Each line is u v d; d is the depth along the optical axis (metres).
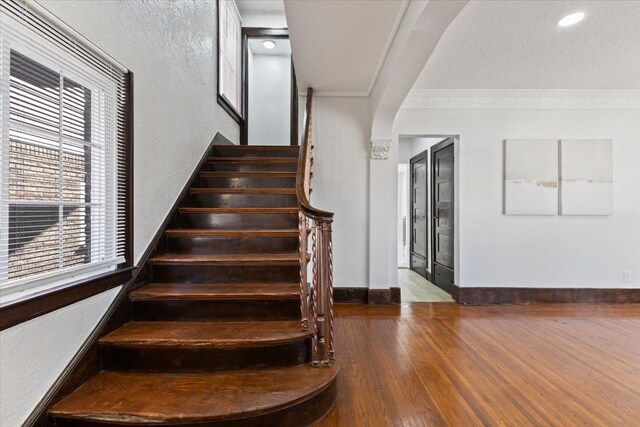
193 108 3.02
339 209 3.78
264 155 3.69
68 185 1.50
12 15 1.19
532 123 3.90
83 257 1.60
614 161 3.91
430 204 5.02
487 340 2.70
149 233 2.26
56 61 1.40
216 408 1.43
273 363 1.79
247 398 1.51
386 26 2.35
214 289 2.13
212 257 2.35
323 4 2.10
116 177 1.84
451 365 2.25
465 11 2.34
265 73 5.19
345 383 2.00
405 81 2.78
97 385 1.58
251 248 2.56
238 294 2.04
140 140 2.10
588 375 2.14
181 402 1.46
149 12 2.19
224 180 3.21
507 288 3.86
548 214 3.86
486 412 1.73
